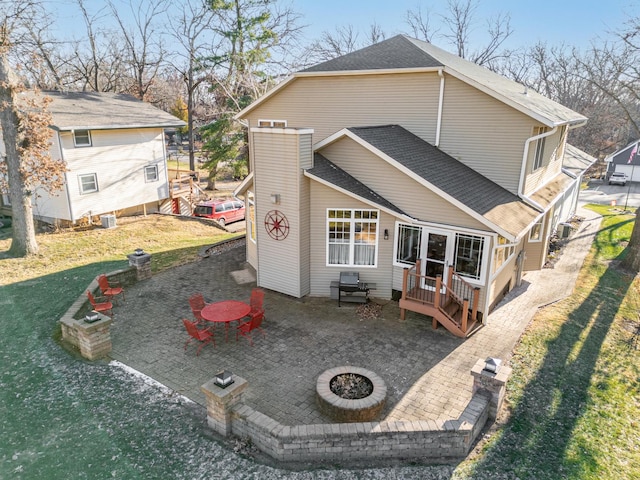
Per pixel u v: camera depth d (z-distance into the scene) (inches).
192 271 655.1
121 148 978.7
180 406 343.9
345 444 290.8
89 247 786.8
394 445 294.5
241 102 1390.3
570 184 719.7
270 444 292.4
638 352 457.7
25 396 354.6
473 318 465.4
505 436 320.8
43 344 437.7
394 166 482.6
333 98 648.4
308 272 550.0
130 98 1146.7
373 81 609.6
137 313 508.1
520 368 405.7
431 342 446.6
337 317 498.9
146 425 321.7
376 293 545.0
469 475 283.1
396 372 393.1
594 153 2098.9
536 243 645.9
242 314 438.9
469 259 476.7
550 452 307.6
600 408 361.1
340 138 523.5
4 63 665.0
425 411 339.3
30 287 588.4
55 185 757.9
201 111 1957.4
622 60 1150.3
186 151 2608.3
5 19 675.4
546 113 526.6
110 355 417.1
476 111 545.0
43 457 290.5
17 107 684.7
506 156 538.9
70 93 1031.6
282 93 692.1
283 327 474.9
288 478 275.7
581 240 877.8
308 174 499.5
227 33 1358.3
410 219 486.0
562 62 1802.4
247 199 644.1
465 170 550.3
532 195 577.6
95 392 359.9
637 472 296.0
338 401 323.9
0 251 750.5
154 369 394.3
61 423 323.3
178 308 522.9
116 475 276.1
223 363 404.8
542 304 552.4
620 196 1640.0
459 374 391.2
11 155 692.1
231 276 632.4
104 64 1628.9
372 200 493.4
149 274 620.7
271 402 348.5
